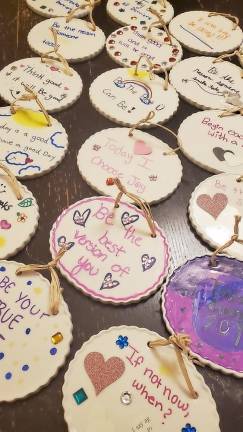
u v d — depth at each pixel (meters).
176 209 0.41
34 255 0.37
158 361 0.32
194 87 0.50
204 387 0.31
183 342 0.31
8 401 0.31
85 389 0.31
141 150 0.44
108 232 0.38
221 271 0.37
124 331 0.33
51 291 0.34
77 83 0.49
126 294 0.35
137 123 0.45
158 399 0.31
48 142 0.44
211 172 0.44
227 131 0.46
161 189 0.41
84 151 0.43
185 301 0.35
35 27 0.54
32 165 0.42
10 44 0.53
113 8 0.57
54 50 0.51
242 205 0.41
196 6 0.60
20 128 0.44
